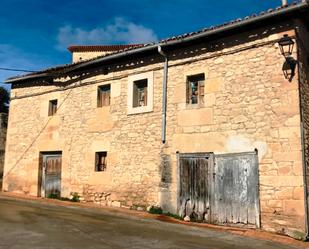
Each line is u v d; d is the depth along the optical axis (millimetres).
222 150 9500
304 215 8117
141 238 7246
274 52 8992
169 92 10664
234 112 9414
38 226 8000
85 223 8602
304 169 8289
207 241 7359
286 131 8594
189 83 10469
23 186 14078
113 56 11547
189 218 9820
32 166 13922
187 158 10086
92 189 11953
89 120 12445
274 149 8695
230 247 6953
